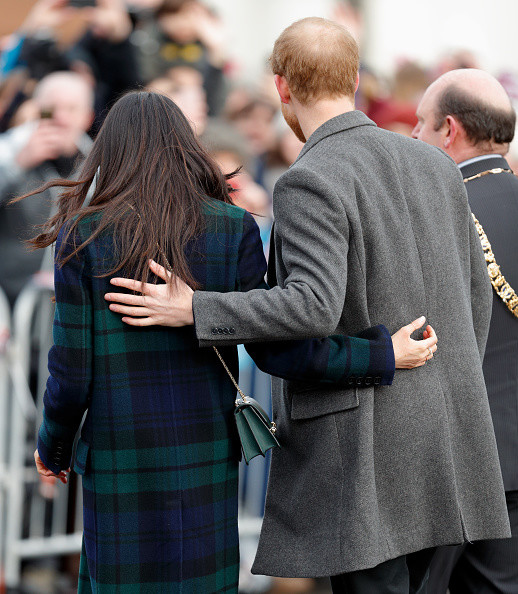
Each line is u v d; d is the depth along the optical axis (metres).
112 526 8.62
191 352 8.82
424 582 9.87
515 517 11.39
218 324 8.47
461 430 9.34
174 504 8.60
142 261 8.51
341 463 8.99
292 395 9.29
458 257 9.42
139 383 8.62
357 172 8.92
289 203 8.70
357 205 8.82
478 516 9.38
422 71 24.25
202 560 8.77
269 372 8.91
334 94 9.24
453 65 25.41
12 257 16.36
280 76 9.49
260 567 9.35
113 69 20.19
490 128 11.34
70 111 17.78
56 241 8.70
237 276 8.96
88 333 8.59
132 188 8.68
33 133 17.38
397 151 9.28
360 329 9.00
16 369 15.12
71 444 9.33
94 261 8.51
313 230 8.52
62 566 16.38
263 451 8.88
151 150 8.81
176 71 20.75
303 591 16.64
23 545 15.32
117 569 8.59
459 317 9.34
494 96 11.39
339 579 9.48
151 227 8.55
